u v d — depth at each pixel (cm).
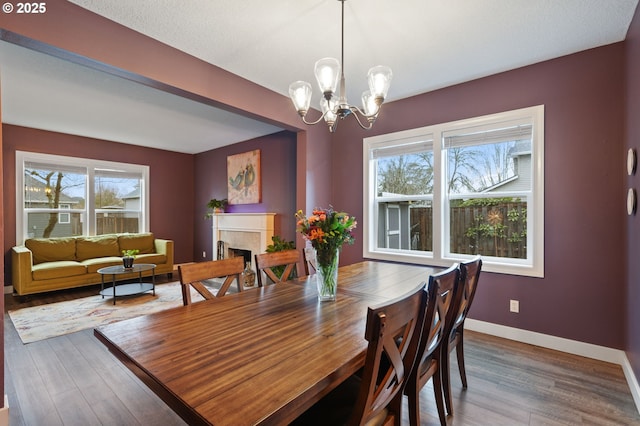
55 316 349
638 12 196
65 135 499
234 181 570
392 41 242
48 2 186
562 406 191
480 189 311
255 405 80
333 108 195
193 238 666
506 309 290
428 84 318
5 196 446
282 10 205
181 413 81
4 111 394
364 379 95
